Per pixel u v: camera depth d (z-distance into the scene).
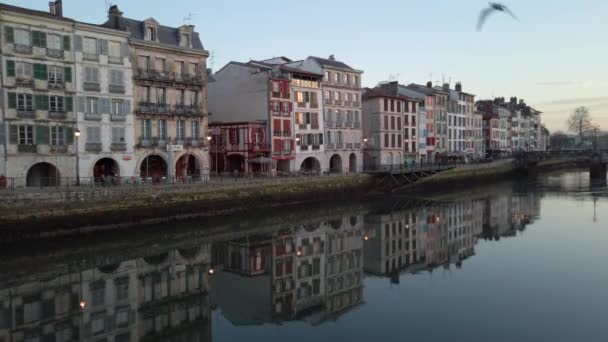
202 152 50.12
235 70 58.97
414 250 30.50
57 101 39.34
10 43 36.59
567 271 24.17
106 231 34.66
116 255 28.91
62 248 30.14
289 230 37.19
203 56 50.28
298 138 59.00
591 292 20.91
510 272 24.36
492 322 17.81
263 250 30.73
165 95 47.22
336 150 64.88
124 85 43.72
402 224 39.56
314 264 27.66
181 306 20.94
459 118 95.38
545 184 72.56
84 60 40.91
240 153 54.72
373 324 18.08
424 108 82.56
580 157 83.38
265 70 56.78
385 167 65.88
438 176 67.19
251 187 45.09
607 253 27.77
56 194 32.34
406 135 78.00
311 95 61.22
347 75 67.31
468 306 19.64
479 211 45.59
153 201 37.53
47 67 38.66
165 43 47.38
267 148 55.34
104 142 42.38
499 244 30.97
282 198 48.06
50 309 20.25
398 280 23.86
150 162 47.84
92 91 41.47
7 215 30.14
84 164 41.00
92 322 18.94
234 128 55.16
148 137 45.81
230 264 27.61
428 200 54.81
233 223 39.81
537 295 20.67
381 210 47.22
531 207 47.25
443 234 35.22
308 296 22.11
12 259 27.62
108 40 42.56
